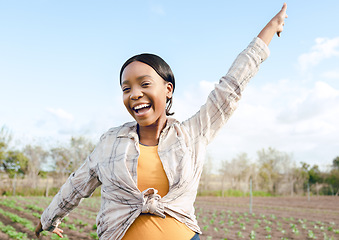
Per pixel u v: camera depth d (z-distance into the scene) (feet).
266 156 138.00
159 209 5.34
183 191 5.58
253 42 6.52
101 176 5.81
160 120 6.00
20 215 49.73
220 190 118.93
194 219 5.79
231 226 46.42
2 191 92.48
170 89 6.07
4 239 32.83
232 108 6.26
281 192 128.36
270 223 48.62
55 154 96.37
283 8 6.91
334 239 38.37
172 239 5.35
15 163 94.68
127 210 5.45
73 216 49.60
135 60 5.75
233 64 6.51
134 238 5.37
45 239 34.40
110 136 6.10
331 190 125.29
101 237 5.69
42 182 99.25
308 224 48.57
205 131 6.14
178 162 5.65
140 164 5.67
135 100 5.63
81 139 97.09
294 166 129.70
